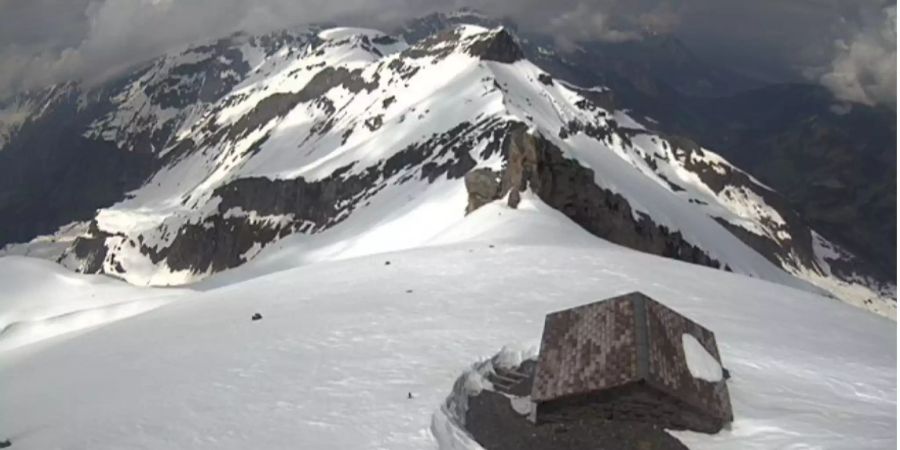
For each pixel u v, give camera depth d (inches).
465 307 1520.7
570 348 1055.6
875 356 1311.5
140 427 968.9
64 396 1133.7
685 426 941.8
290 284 1898.4
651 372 931.3
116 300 3159.5
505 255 2031.3
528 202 3255.4
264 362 1210.6
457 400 1063.0
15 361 1485.0
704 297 1663.4
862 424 946.7
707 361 1033.5
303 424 959.6
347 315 1482.5
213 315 1614.2
